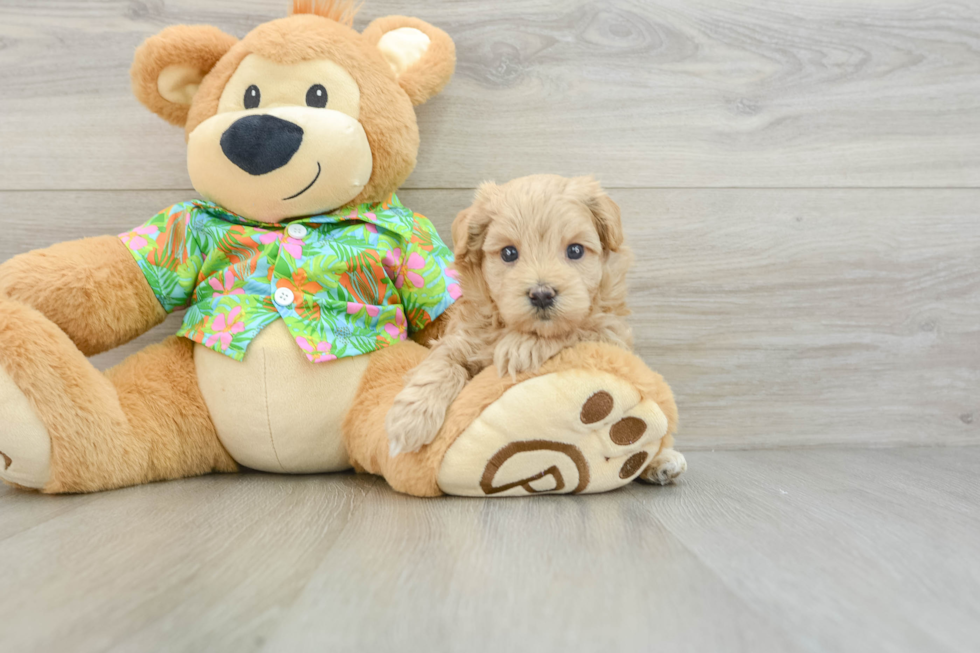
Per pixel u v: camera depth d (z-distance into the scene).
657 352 1.67
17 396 1.13
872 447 1.71
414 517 1.01
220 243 1.38
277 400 1.29
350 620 0.63
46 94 1.58
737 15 1.64
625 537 0.90
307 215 1.40
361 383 1.31
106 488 1.22
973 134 1.69
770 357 1.69
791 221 1.68
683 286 1.67
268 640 0.59
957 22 1.68
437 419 1.11
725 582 0.74
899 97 1.68
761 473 1.39
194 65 1.39
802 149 1.67
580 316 1.09
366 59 1.38
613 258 1.22
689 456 1.61
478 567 0.78
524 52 1.63
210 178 1.34
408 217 1.47
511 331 1.15
